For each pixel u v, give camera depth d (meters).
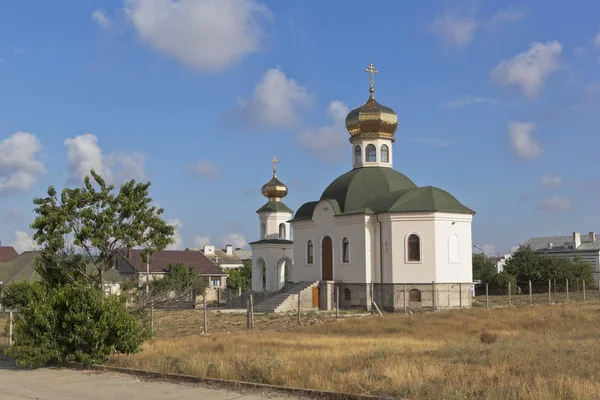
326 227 56.09
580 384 15.15
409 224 50.41
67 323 22.00
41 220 30.14
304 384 17.00
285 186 75.44
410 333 33.19
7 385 18.66
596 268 100.50
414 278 49.91
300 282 57.53
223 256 139.12
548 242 113.69
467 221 51.53
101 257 30.91
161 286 34.06
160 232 32.31
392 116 58.94
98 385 18.38
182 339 30.52
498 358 20.23
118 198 31.23
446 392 14.77
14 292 43.94
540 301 56.81
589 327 33.25
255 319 45.09
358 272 52.59
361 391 15.95
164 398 16.30
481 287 77.00
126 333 22.81
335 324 37.47
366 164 58.53
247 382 17.62
